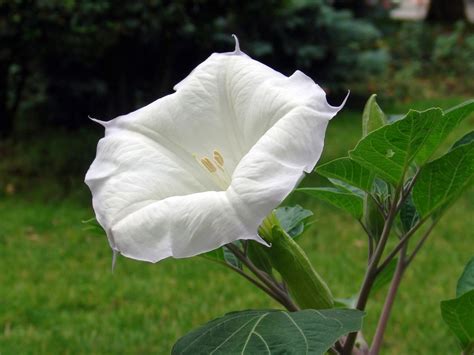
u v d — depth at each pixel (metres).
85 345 4.67
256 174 1.48
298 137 1.53
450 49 15.37
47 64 9.82
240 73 1.84
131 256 1.53
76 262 6.15
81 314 5.19
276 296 1.80
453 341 4.67
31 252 6.35
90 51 8.57
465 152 1.67
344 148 9.44
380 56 12.44
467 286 1.97
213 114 1.89
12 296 5.42
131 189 1.68
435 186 1.73
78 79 10.04
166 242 1.50
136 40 9.78
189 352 1.53
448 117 1.59
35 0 7.99
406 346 4.66
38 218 7.21
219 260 1.89
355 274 5.73
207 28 8.88
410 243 6.41
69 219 7.25
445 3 19.25
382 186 1.93
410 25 16.69
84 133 10.39
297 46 11.42
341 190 1.99
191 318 5.05
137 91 10.55
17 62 9.17
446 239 6.53
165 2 8.33
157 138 1.87
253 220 1.44
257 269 1.82
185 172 1.80
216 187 1.83
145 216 1.55
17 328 4.96
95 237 6.77
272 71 1.80
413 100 13.24
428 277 5.70
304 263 1.74
